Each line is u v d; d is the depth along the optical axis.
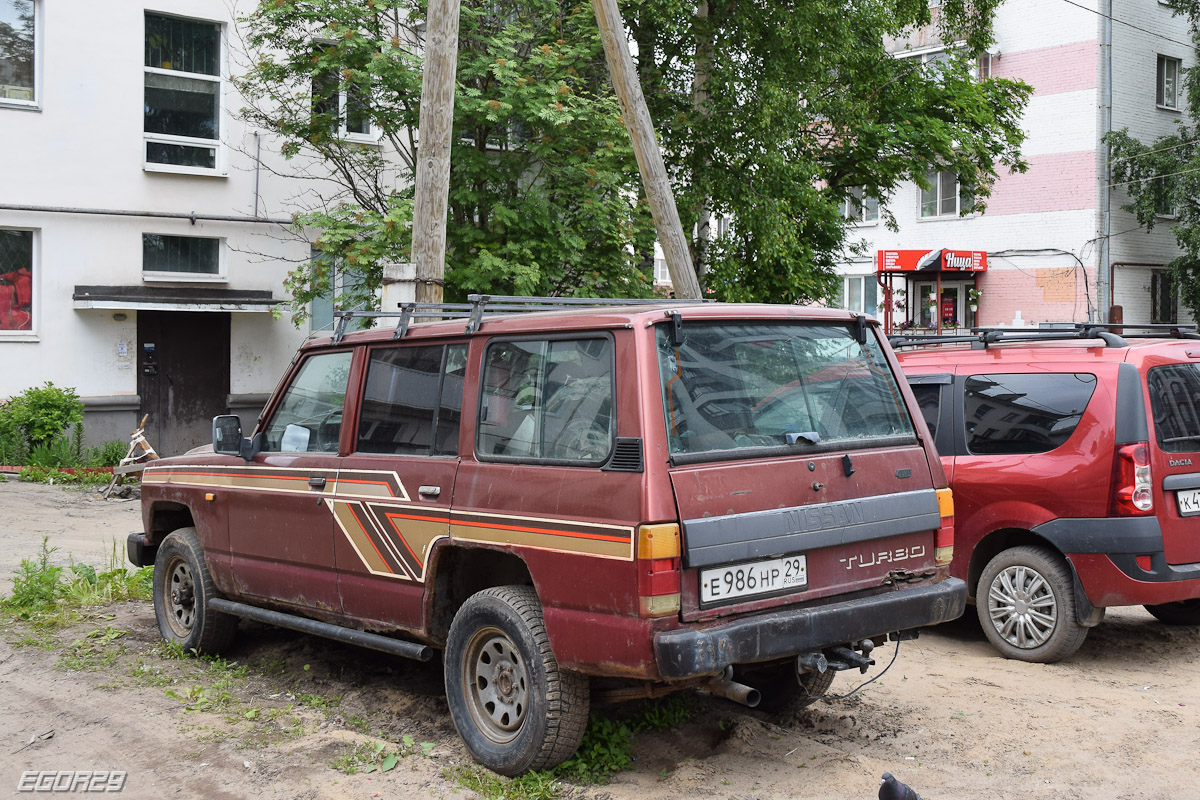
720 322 4.38
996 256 29.19
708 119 16.45
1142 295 28.17
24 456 15.20
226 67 16.81
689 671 3.80
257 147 17.02
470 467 4.61
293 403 5.79
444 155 8.53
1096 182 27.02
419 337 5.08
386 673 6.14
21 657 6.42
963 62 21.55
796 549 4.18
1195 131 26.48
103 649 6.61
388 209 12.80
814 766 4.52
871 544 4.50
